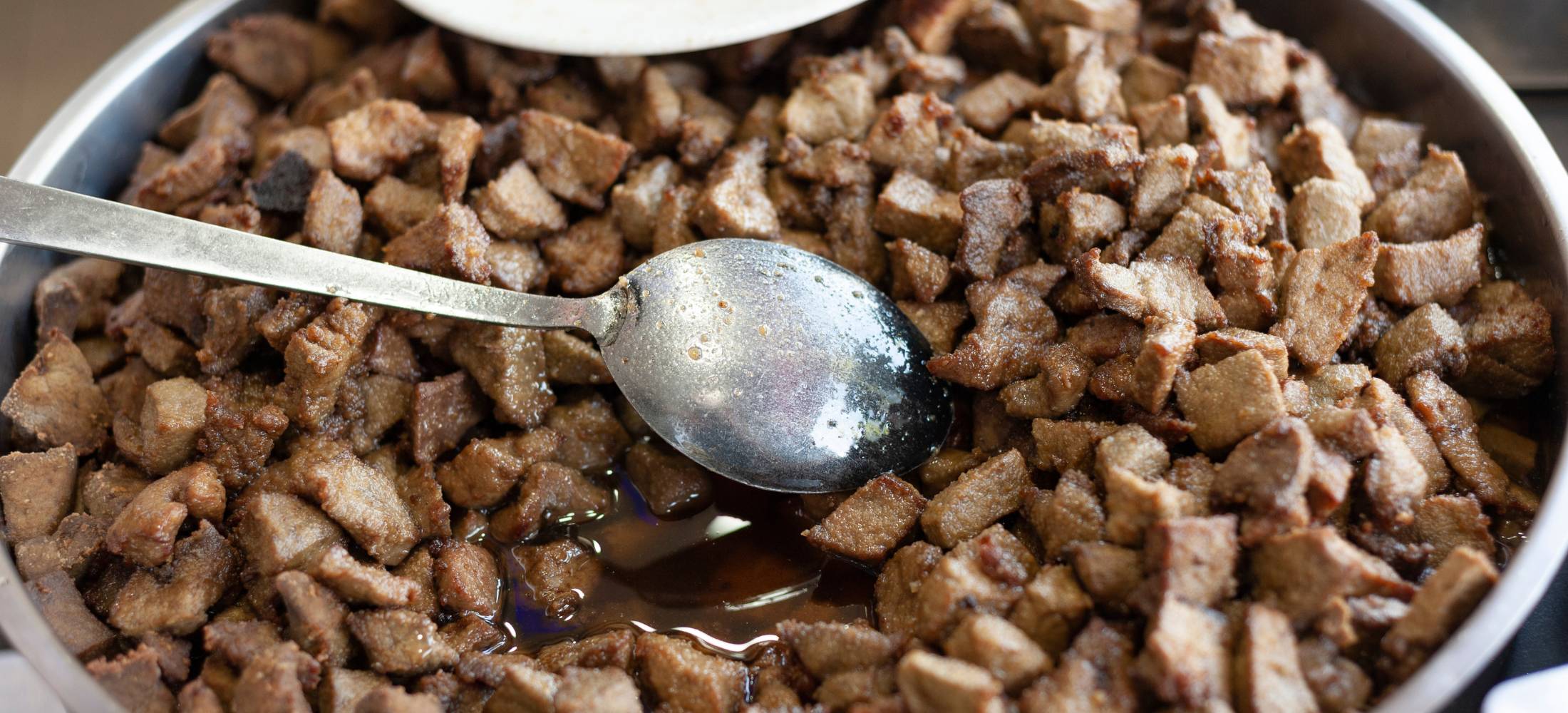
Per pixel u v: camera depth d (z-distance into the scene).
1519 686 0.35
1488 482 0.37
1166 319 0.37
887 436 0.39
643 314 0.39
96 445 0.39
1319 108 0.42
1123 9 0.44
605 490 0.40
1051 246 0.40
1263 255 0.38
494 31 0.42
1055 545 0.36
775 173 0.42
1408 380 0.38
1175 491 0.35
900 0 0.45
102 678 0.35
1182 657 0.33
